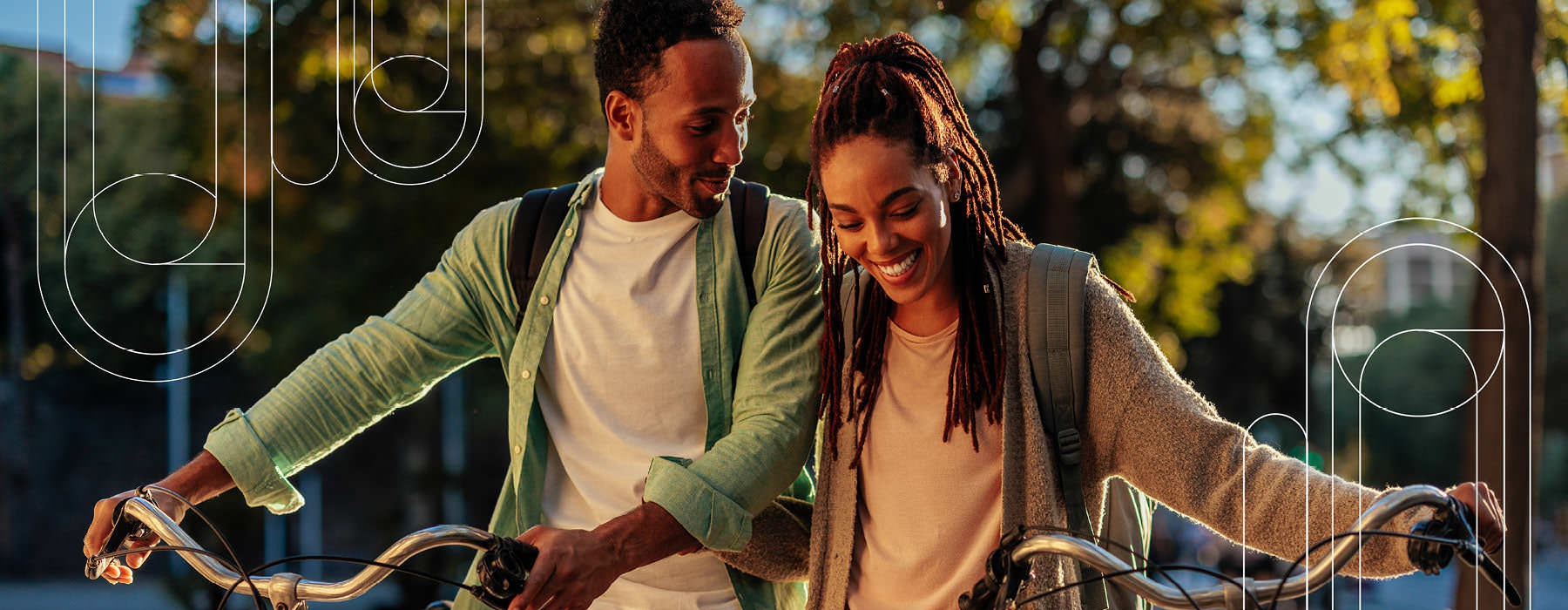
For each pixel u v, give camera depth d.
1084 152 17.81
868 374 2.43
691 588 2.63
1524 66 6.64
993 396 2.35
